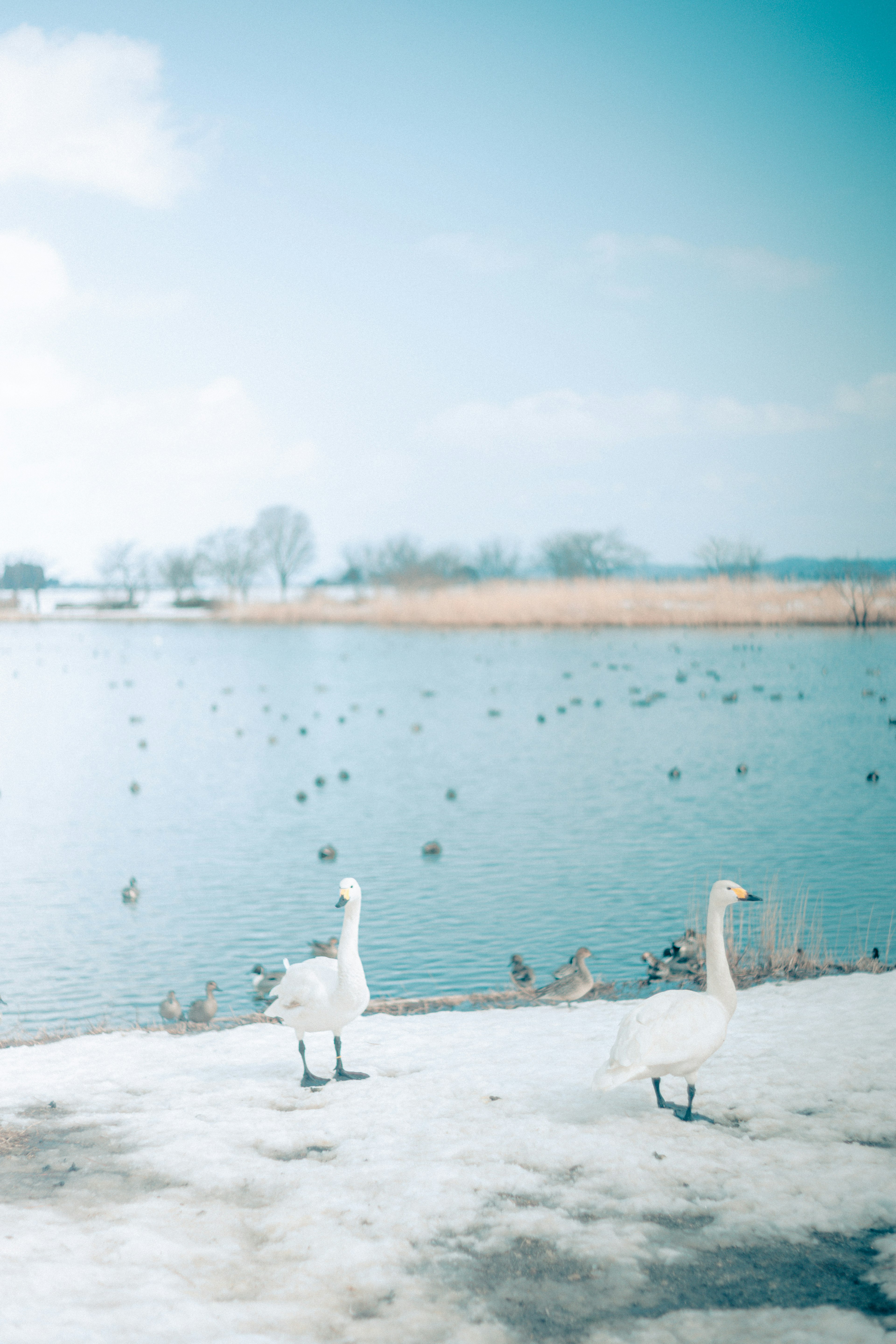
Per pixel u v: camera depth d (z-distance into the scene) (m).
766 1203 7.65
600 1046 11.68
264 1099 10.25
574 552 151.75
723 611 100.56
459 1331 6.29
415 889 25.11
